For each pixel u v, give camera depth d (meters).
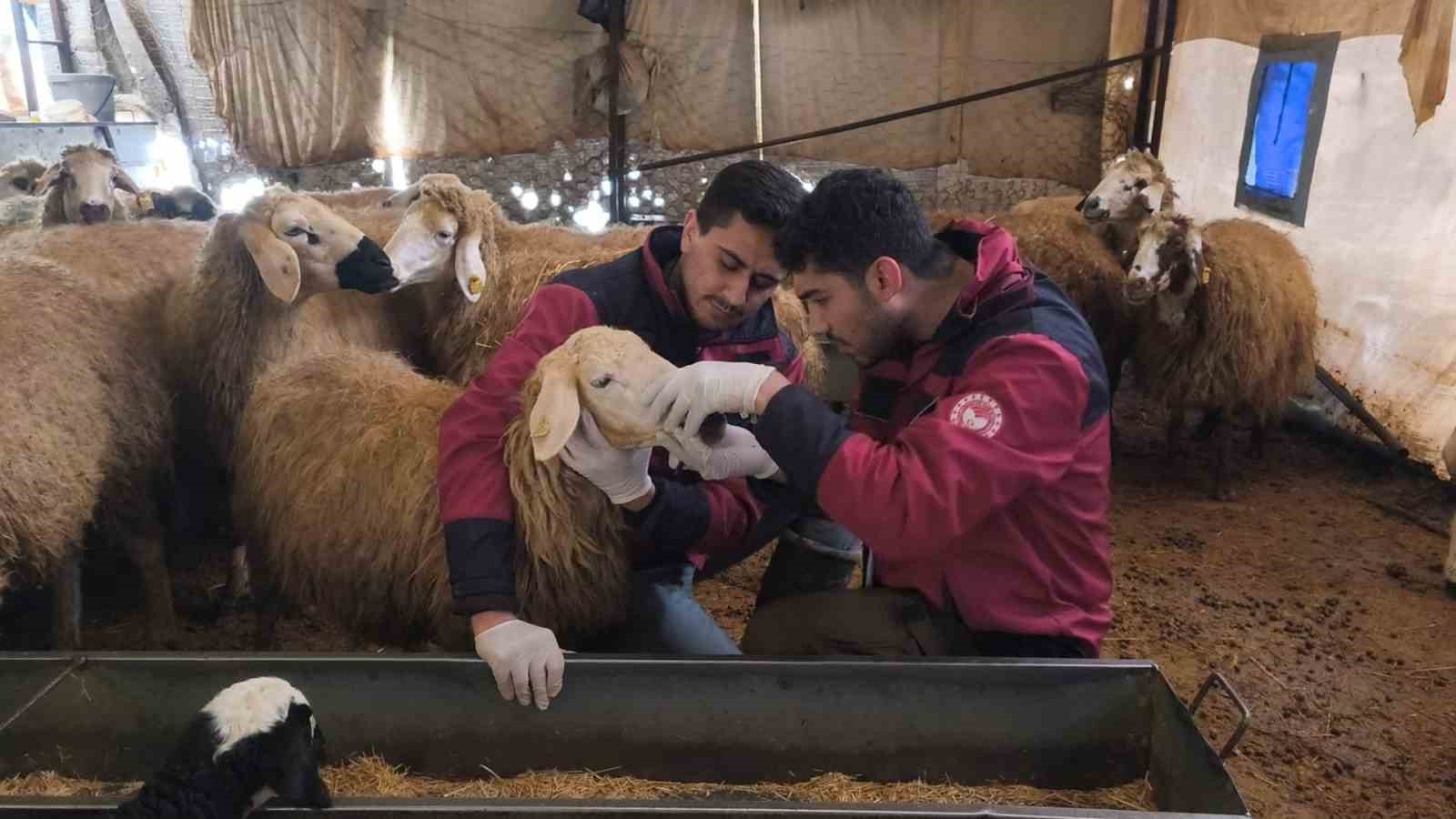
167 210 7.43
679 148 9.27
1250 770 3.25
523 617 2.55
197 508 4.03
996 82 8.94
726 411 2.13
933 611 2.30
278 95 9.19
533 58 9.07
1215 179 7.48
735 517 2.72
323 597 2.88
